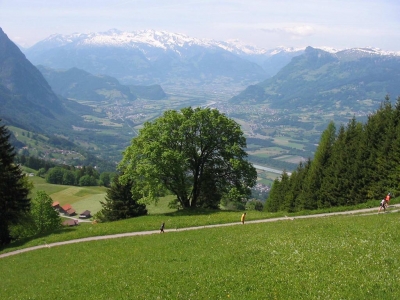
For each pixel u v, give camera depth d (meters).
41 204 81.75
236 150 60.28
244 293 18.19
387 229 26.61
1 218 56.00
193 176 63.62
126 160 61.44
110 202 72.38
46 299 24.17
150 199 57.19
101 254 35.81
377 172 56.81
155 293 20.42
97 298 21.75
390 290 16.05
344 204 62.41
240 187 61.94
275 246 25.73
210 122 61.28
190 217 53.91
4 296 27.84
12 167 58.03
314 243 24.97
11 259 43.16
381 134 59.50
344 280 17.69
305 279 18.55
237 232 36.16
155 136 60.72
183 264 25.97
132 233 48.34
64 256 38.66
